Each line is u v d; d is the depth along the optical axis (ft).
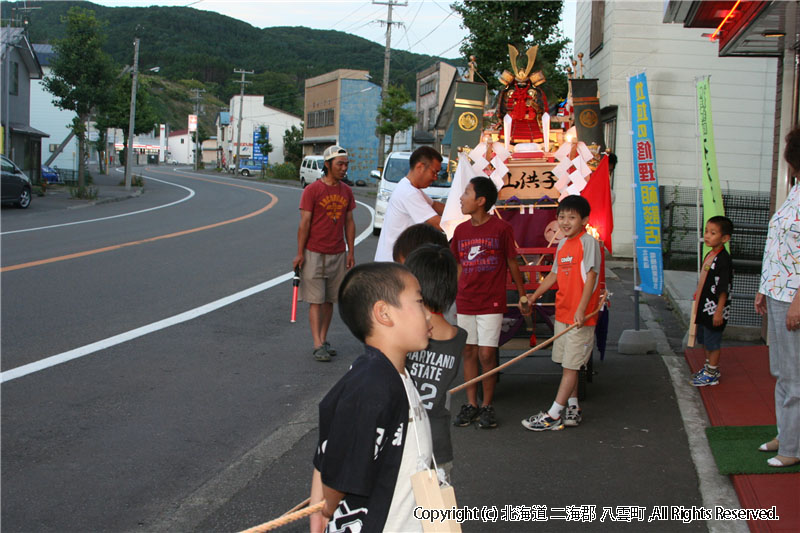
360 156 187.11
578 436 16.87
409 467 7.59
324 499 7.38
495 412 18.81
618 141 46.39
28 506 13.21
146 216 69.97
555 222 20.52
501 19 58.34
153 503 13.48
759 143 45.32
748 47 25.64
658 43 45.60
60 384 20.04
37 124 144.66
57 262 38.88
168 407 18.66
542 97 21.62
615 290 36.52
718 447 15.37
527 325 20.86
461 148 20.67
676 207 44.45
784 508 12.45
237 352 24.06
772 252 14.15
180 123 461.37
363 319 7.64
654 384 20.84
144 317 28.02
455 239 17.44
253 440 16.66
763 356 22.57
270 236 54.85
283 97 330.54
